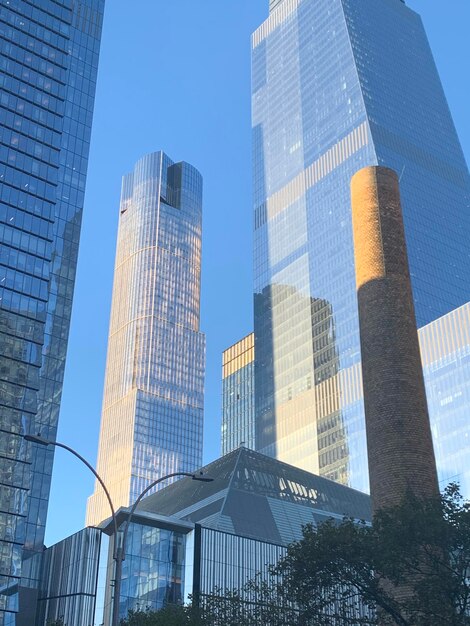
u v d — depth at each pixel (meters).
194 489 118.50
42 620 106.44
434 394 196.88
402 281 66.50
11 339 141.62
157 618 57.91
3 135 154.62
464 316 196.38
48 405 157.12
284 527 106.62
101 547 103.19
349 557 44.03
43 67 167.00
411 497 44.78
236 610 62.38
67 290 170.12
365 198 71.25
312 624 49.72
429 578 42.09
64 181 179.38
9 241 147.50
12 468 134.00
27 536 140.75
